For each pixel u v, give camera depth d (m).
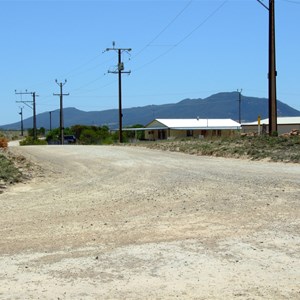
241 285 6.42
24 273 7.02
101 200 14.20
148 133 98.19
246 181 17.09
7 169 20.75
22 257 7.92
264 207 11.85
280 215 10.85
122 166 25.86
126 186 17.33
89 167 26.17
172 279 6.68
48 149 42.62
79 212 12.20
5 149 35.53
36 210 12.70
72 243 8.85
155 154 34.59
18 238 9.34
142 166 25.36
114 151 38.56
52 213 12.17
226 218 10.73
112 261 7.58
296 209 11.48
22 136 148.75
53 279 6.73
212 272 6.96
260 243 8.49
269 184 16.00
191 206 12.44
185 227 9.95
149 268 7.18
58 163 29.00
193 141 41.84
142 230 9.79
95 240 9.04
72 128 104.12
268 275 6.81
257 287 6.34
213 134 88.19
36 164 26.98
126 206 12.91
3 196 15.59
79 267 7.28
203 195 14.23
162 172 21.88
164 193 15.02
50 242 8.96
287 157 25.75
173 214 11.44
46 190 17.11
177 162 27.22
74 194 15.80
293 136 33.28
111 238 9.17
